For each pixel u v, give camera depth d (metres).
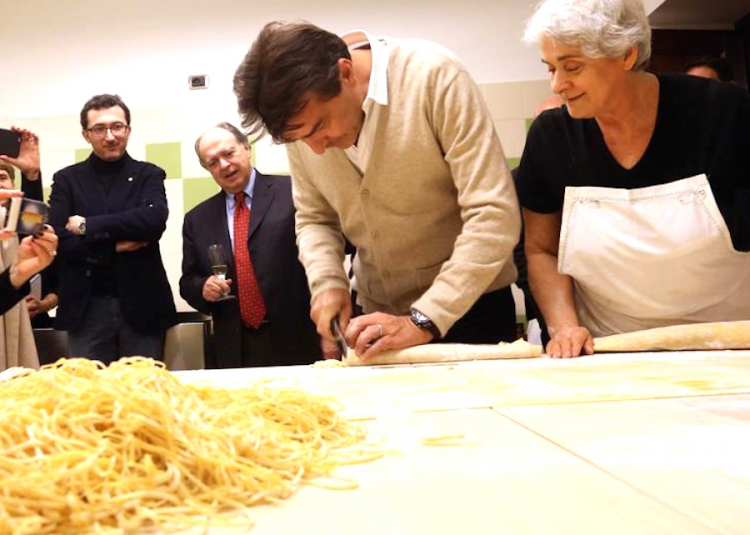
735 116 1.25
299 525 0.42
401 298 1.56
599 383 0.91
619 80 1.21
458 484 0.48
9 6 3.21
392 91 1.32
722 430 0.60
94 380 0.53
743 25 2.84
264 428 0.58
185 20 3.20
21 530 0.37
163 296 2.36
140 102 3.19
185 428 0.50
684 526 0.38
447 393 0.90
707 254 1.32
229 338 2.26
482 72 3.14
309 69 1.15
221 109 3.17
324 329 1.43
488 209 1.28
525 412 0.74
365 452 0.59
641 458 0.52
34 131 3.19
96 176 2.42
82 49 3.21
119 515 0.41
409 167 1.35
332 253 1.54
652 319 1.45
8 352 2.15
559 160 1.40
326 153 1.41
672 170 1.31
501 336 1.55
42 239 1.74
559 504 0.42
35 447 0.45
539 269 1.51
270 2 3.20
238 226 2.36
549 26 1.15
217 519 0.43
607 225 1.38
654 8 2.77
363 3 3.19
